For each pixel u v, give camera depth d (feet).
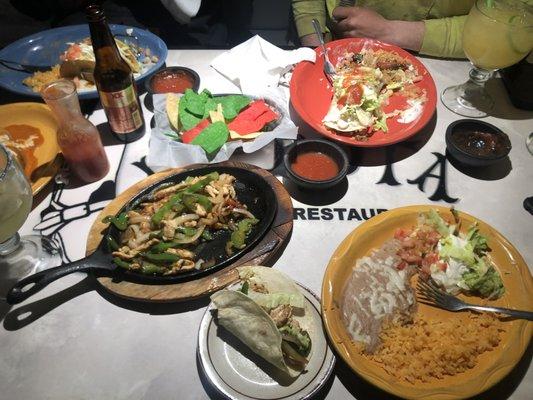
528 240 3.51
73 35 5.50
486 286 2.95
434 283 3.06
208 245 3.33
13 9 8.65
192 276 3.04
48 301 3.14
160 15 7.34
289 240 3.51
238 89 4.91
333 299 2.80
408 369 2.60
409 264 3.15
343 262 3.03
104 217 3.48
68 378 2.78
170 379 2.77
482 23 3.97
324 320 2.67
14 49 5.26
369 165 4.11
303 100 4.53
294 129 4.09
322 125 4.25
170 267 3.11
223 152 3.97
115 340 2.95
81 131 3.59
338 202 3.80
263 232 3.27
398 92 4.67
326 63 4.85
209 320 2.81
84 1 7.28
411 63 4.88
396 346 2.70
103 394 2.71
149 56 5.24
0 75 4.99
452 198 3.84
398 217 3.32
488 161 3.76
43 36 5.41
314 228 3.60
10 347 2.92
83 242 3.51
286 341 2.63
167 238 3.27
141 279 3.05
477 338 2.71
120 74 3.78
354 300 2.89
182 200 3.45
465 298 3.03
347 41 5.10
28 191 3.00
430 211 3.31
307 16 6.31
